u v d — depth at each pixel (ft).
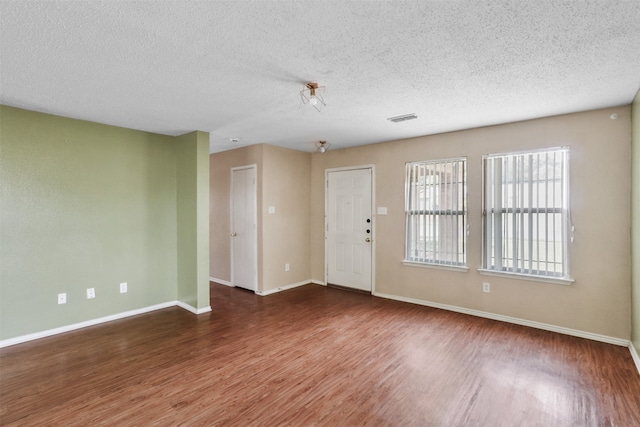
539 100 9.46
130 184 12.78
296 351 9.71
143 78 7.87
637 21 5.51
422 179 14.24
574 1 5.00
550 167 11.12
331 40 6.16
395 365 8.82
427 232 14.11
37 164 10.52
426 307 13.93
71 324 11.29
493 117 11.19
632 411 6.81
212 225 18.85
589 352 9.48
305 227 18.29
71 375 8.29
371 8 5.16
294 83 8.23
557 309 11.03
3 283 9.91
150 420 6.56
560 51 6.60
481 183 12.57
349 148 16.81
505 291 12.10
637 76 7.79
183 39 6.09
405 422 6.51
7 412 6.78
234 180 17.46
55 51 6.51
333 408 6.96
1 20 5.39
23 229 10.27
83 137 11.52
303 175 18.15
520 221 11.75
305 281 18.28
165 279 13.92
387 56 6.81
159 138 13.66
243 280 17.11
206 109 10.34
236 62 7.06
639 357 8.52
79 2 4.91
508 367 8.66
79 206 11.45
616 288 10.03
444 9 5.20
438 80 8.08
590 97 9.21
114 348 9.89
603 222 10.19
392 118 11.37
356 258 16.70
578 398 7.27
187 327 11.68
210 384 7.89
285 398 7.32
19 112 10.14
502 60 7.00
